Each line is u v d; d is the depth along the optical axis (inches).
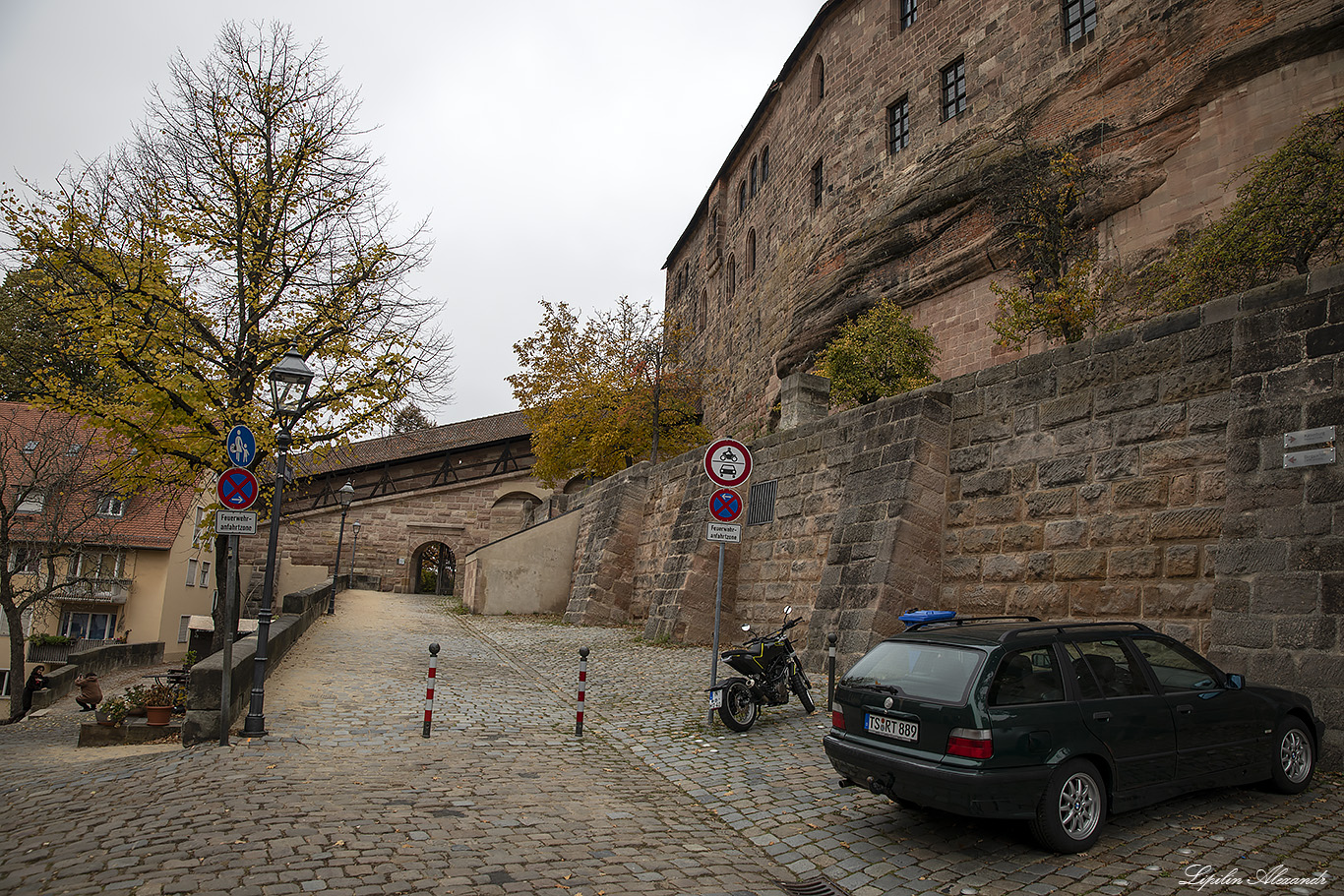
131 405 563.8
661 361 1290.6
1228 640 278.4
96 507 1006.4
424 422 792.3
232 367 609.9
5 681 990.4
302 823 213.8
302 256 631.8
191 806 225.9
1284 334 289.1
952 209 916.0
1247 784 227.5
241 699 362.6
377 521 1675.7
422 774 273.0
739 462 371.6
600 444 1250.6
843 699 226.8
